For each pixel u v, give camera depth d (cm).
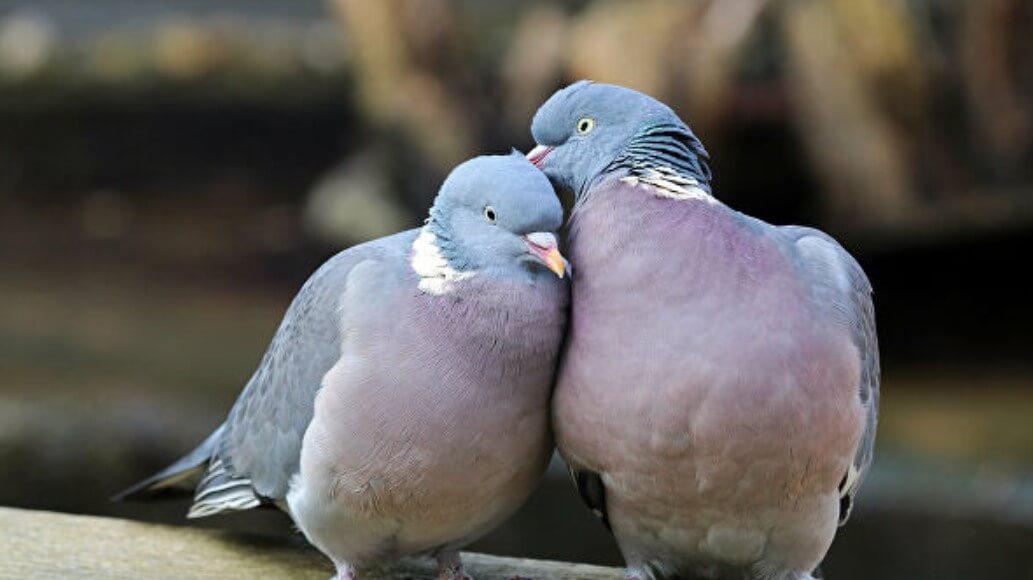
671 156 627
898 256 1581
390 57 1630
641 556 661
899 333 1605
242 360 1452
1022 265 1566
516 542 1061
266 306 1661
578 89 657
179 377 1372
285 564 707
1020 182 1519
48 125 1889
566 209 781
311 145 1903
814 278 608
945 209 1505
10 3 1988
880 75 1477
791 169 1573
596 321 598
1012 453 1190
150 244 1845
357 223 1708
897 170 1494
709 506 607
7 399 1234
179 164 1933
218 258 1803
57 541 720
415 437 603
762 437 582
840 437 598
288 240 1830
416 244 626
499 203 598
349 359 614
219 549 721
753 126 1526
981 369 1503
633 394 588
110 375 1364
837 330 597
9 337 1497
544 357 609
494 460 612
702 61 1463
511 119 1596
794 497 603
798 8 1479
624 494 620
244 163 1925
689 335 580
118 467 1168
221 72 1809
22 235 1870
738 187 1584
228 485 712
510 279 603
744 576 657
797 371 581
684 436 586
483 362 600
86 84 1836
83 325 1556
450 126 1622
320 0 1938
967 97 1509
